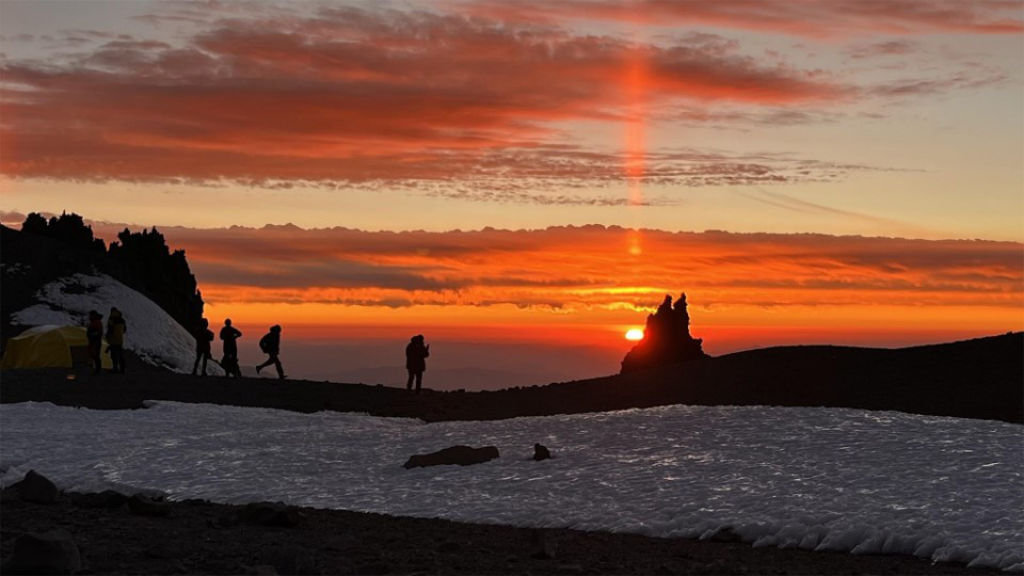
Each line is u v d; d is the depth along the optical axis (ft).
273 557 41.39
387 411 113.91
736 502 55.42
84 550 43.45
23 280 285.23
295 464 72.18
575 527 52.39
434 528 52.08
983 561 42.73
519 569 41.88
